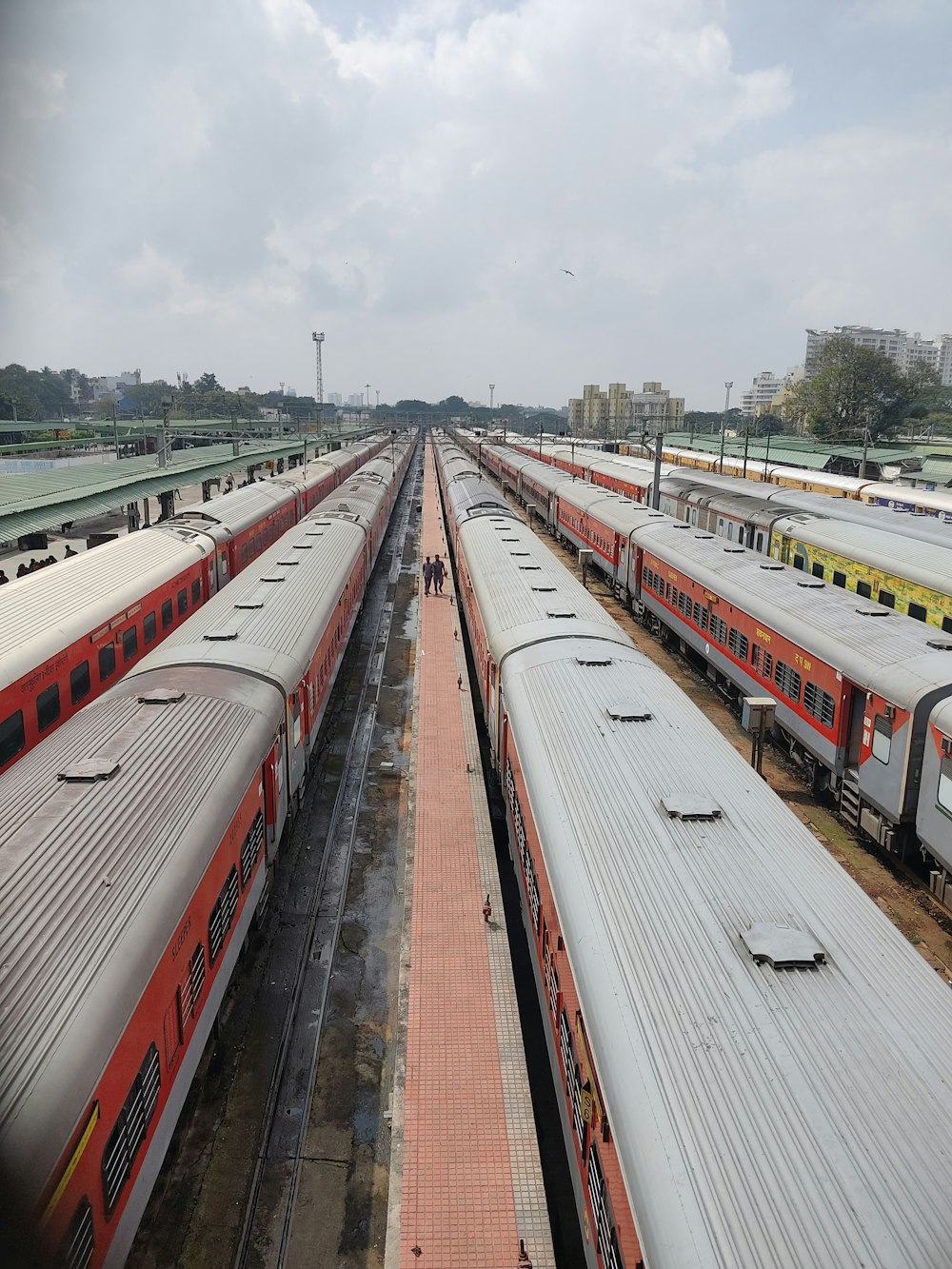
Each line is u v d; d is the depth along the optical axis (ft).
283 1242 27.04
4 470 172.35
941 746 41.34
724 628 69.26
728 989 20.22
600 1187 20.45
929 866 45.42
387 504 142.72
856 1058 18.28
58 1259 17.81
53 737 34.12
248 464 185.26
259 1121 31.42
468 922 40.37
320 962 40.24
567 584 61.46
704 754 32.73
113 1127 20.84
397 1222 25.90
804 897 23.72
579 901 24.43
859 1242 14.70
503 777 46.52
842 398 279.08
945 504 115.44
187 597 72.33
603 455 210.79
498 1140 28.63
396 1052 33.55
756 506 108.99
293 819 49.01
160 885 25.20
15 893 23.07
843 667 49.60
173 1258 26.45
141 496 119.34
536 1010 37.06
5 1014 19.39
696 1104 17.35
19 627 47.34
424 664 79.25
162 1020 24.34
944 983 20.75
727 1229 15.10
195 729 34.78
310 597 59.98
